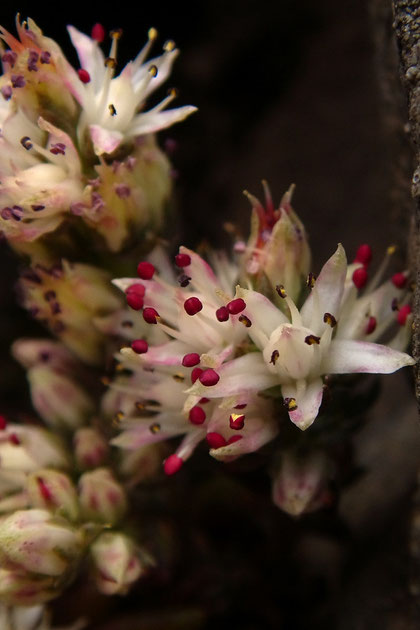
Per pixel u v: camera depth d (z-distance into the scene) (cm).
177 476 12
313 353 11
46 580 11
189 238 16
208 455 12
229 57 16
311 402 11
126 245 12
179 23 16
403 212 12
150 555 12
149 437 12
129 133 12
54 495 12
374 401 12
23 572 11
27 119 11
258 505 13
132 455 12
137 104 12
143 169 12
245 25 16
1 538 11
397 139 12
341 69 16
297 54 16
